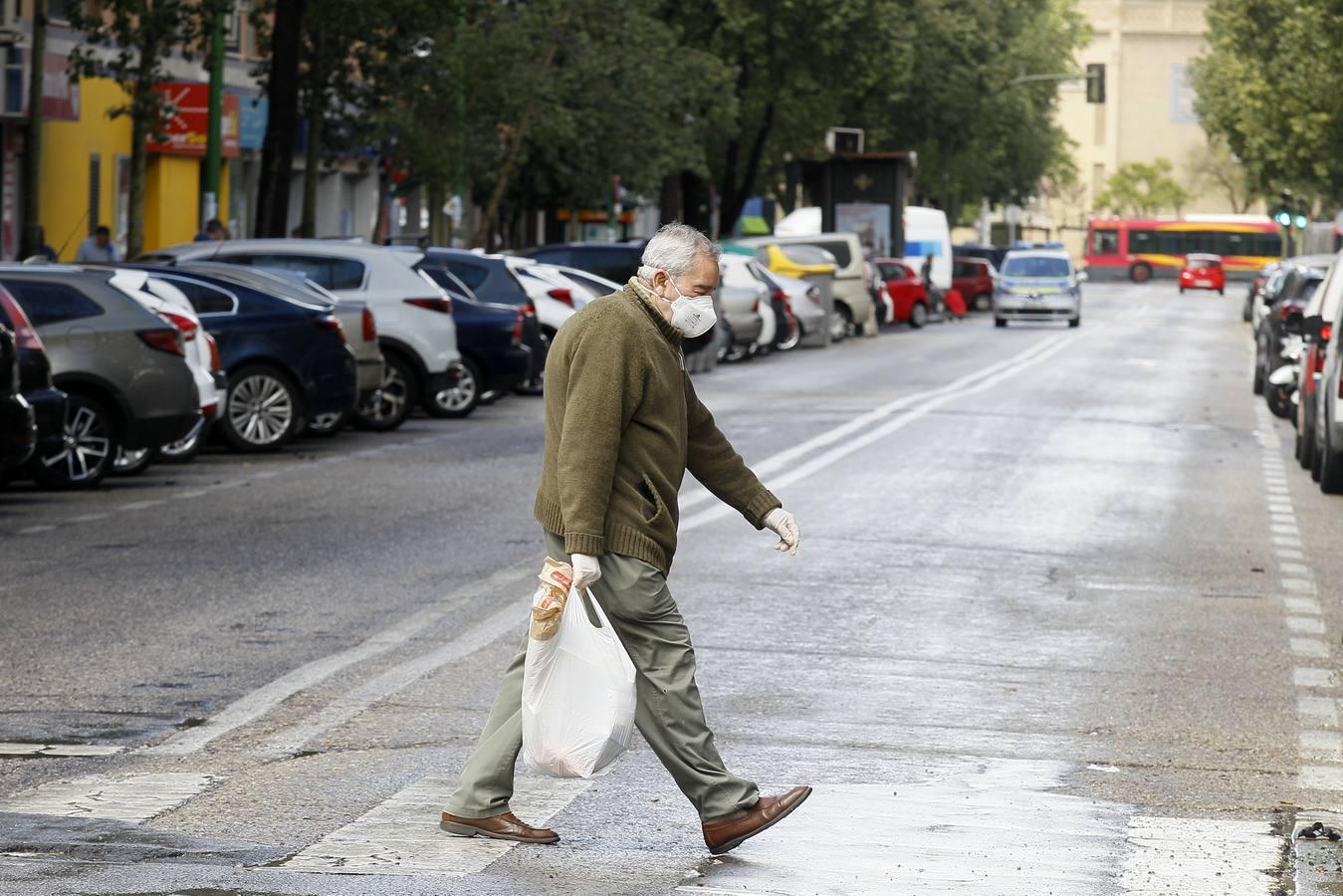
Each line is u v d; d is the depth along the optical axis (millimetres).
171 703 19172
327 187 119375
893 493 38531
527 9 93688
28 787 15773
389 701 19328
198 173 99750
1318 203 179250
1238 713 19734
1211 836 14695
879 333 123562
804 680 20875
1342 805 15945
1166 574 29297
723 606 25359
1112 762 17469
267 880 12945
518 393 65688
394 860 13469
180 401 38875
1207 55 156125
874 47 121562
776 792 16031
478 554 29516
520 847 13938
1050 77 157875
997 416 58156
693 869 13414
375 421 51812
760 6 118188
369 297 52062
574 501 13203
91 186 89500
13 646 21984
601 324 13359
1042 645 23281
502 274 58281
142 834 14211
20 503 35594
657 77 98500
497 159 93062
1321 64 111438
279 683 20094
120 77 68375
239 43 99875
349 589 26094
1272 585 28531
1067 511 36562
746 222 131000
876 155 128875
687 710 13531
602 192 105438
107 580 26719
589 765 13398
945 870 13539
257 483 39125
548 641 13359
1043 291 134500
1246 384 78688
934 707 19672
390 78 83312
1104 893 13039
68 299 38094
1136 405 64875
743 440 49156
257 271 46531
